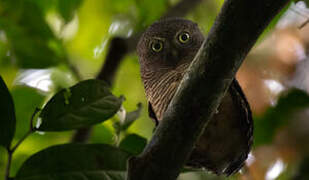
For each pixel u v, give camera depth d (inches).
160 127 161.9
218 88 156.5
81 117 185.2
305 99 350.9
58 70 358.6
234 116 229.9
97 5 399.2
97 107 187.6
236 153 245.0
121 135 264.1
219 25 150.9
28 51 339.6
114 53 321.1
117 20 400.8
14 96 312.0
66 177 180.9
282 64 375.6
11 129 175.8
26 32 341.1
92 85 186.9
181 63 279.1
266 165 344.8
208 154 247.4
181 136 159.6
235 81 228.2
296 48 380.8
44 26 343.9
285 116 351.6
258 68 373.1
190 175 288.2
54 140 299.4
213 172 259.4
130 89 403.2
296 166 331.9
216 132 234.5
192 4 376.2
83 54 408.5
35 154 178.5
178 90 160.9
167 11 374.6
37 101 314.7
